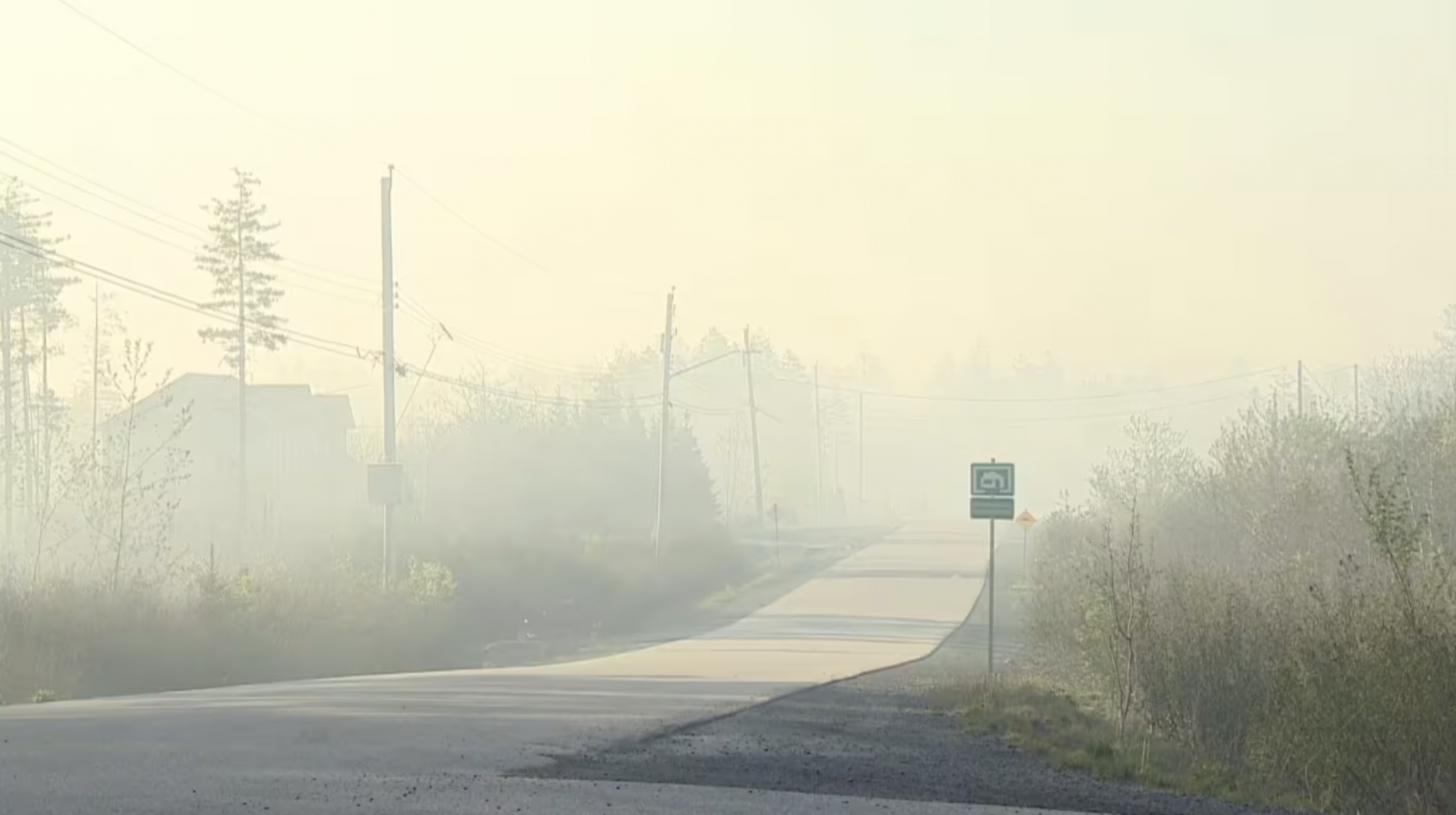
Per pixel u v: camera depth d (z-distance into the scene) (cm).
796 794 1506
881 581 7469
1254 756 1962
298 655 3950
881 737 2153
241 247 8794
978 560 8819
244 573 4094
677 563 7106
